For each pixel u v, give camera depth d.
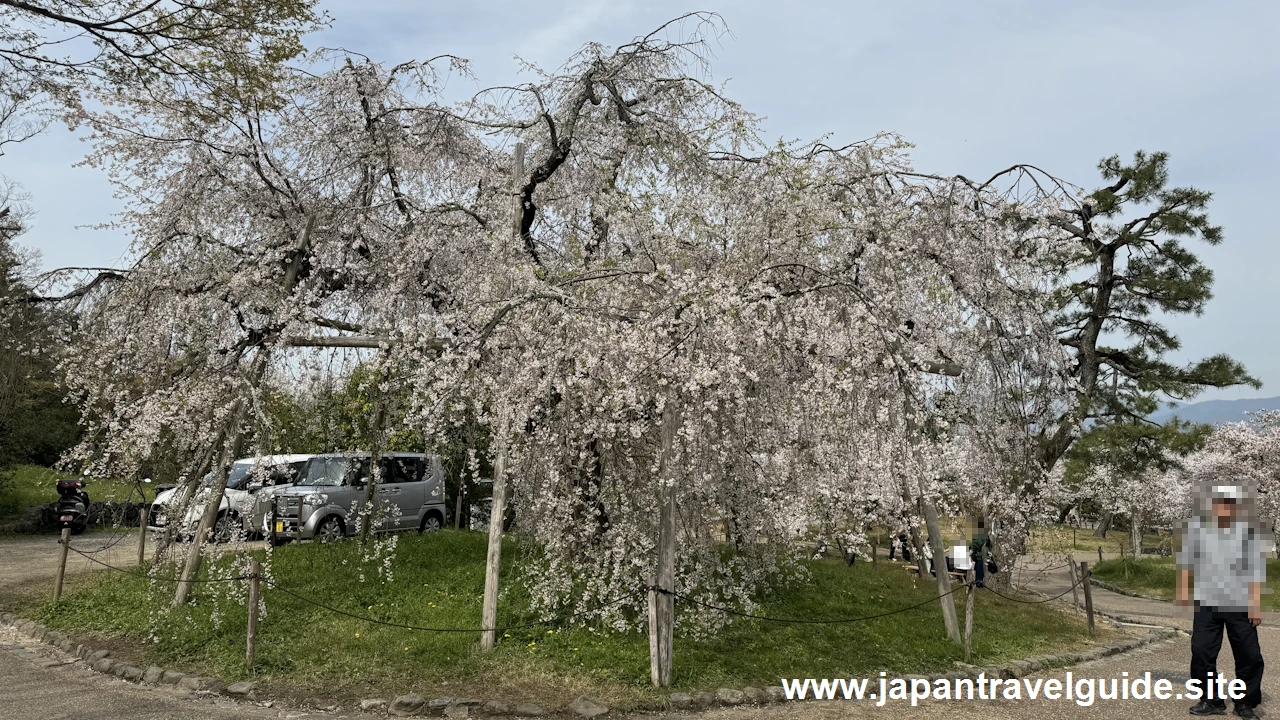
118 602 7.77
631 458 6.64
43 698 5.43
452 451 9.40
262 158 8.84
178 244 8.17
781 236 6.96
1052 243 7.80
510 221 8.23
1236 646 5.65
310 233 8.28
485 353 6.55
